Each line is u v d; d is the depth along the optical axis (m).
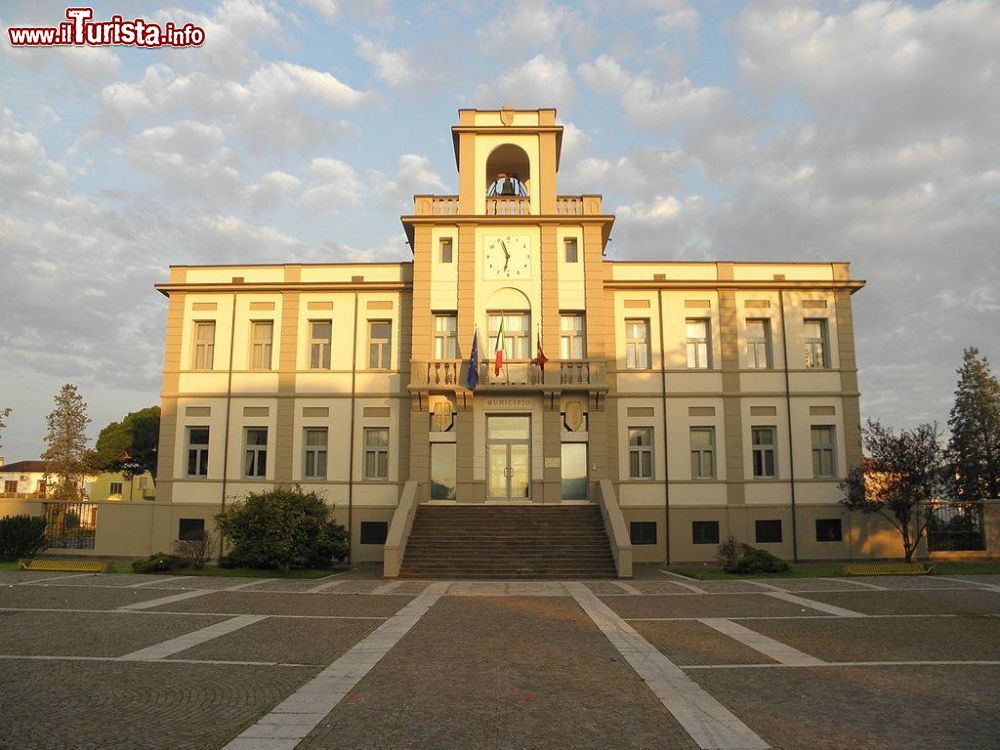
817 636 12.38
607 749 6.71
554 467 27.70
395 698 8.34
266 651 10.95
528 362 28.36
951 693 8.68
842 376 29.69
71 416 47.62
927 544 28.08
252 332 30.62
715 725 7.43
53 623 13.31
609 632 12.76
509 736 7.04
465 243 29.28
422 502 27.50
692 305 30.14
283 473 29.23
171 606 15.58
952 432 46.66
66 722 7.38
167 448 29.73
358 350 29.97
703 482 28.89
